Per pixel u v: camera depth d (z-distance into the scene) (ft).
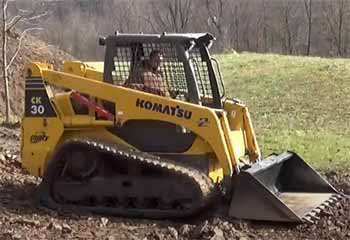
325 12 230.27
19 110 77.56
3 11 63.52
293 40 228.02
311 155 48.42
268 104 88.53
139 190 29.30
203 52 30.71
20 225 27.45
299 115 78.28
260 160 31.91
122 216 29.40
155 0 215.92
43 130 30.63
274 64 121.90
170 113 29.43
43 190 30.40
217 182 29.55
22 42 89.76
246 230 27.58
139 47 30.25
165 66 30.12
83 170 29.81
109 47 30.53
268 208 28.14
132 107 29.76
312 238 27.07
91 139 29.86
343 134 61.77
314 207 30.07
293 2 232.32
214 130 28.99
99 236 26.35
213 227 26.91
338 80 102.94
